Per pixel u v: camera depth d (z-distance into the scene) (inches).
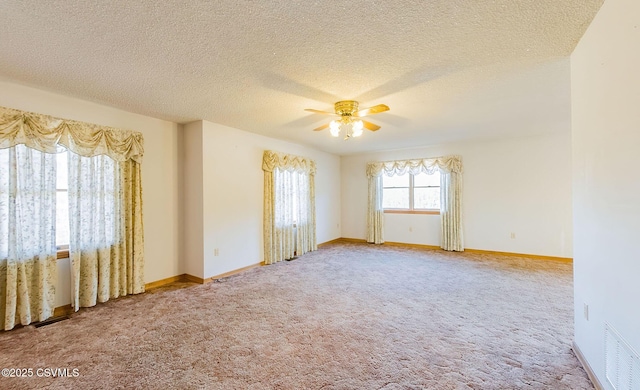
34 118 105.3
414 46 79.0
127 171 135.4
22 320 101.8
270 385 70.9
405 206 255.8
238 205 174.9
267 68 91.7
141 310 116.8
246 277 162.7
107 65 89.0
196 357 83.1
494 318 108.6
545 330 98.9
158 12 63.0
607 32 61.7
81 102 121.0
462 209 225.6
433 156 236.7
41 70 92.2
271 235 193.8
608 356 63.0
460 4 61.2
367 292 137.3
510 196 209.5
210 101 122.8
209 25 68.2
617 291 59.2
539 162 199.8
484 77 99.9
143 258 140.4
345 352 85.7
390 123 162.4
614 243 60.4
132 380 73.1
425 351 86.2
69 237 115.6
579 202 79.2
